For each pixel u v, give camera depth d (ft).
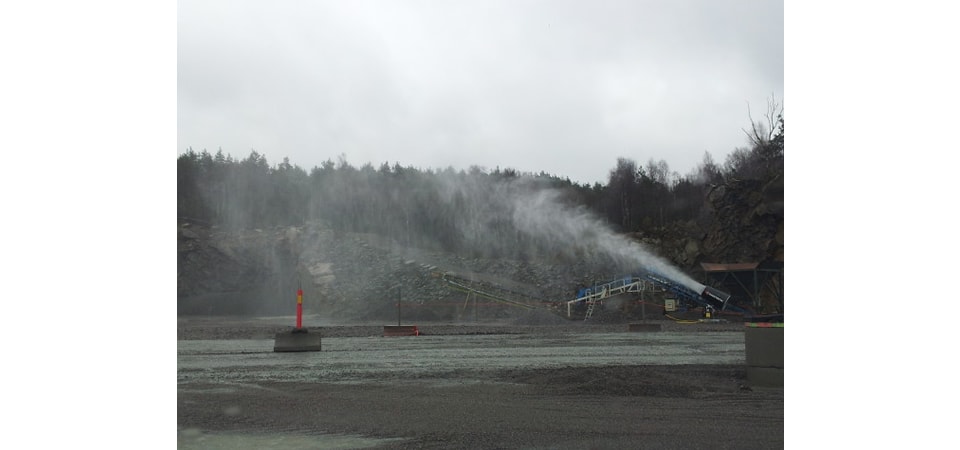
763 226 152.97
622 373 44.24
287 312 169.99
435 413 32.81
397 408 34.09
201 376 46.62
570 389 39.32
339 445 26.58
